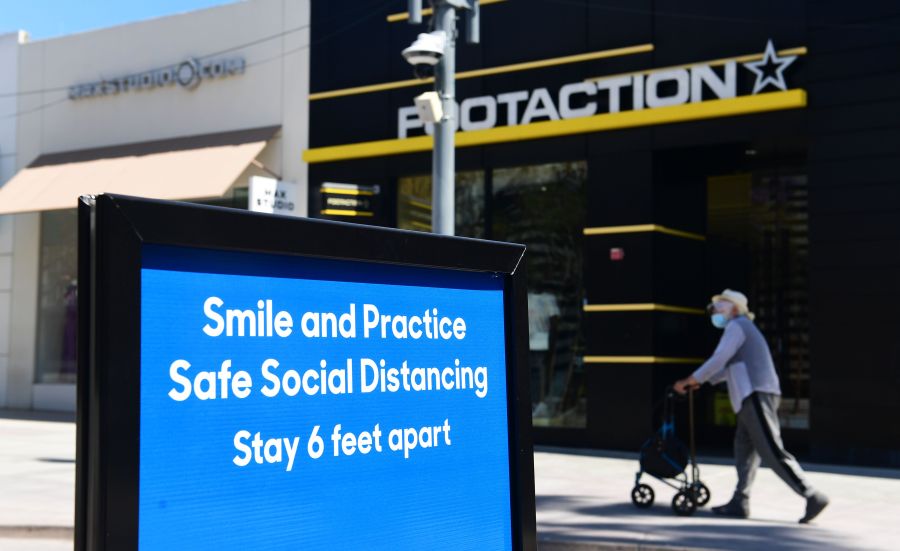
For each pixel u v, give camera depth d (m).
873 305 12.20
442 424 2.22
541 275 14.77
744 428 8.69
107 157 19.05
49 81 20.14
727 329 8.58
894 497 9.91
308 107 16.92
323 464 1.96
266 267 1.91
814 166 12.64
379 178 16.06
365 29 16.33
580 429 14.24
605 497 9.84
